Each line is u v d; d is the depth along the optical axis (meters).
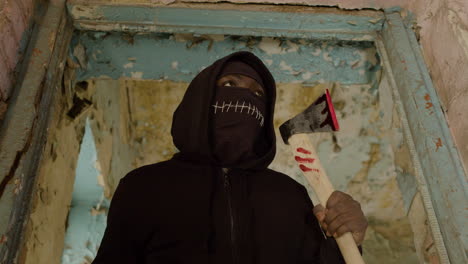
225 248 1.36
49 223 1.96
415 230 1.68
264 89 1.75
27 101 1.57
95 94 2.43
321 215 1.44
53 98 1.69
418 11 1.98
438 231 1.53
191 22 1.96
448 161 1.61
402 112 1.80
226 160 1.57
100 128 2.56
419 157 1.68
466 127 1.59
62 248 2.17
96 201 2.75
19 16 1.66
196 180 1.49
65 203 2.15
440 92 1.77
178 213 1.41
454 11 1.77
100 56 2.01
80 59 2.00
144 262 1.38
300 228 1.47
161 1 1.95
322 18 1.98
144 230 1.40
